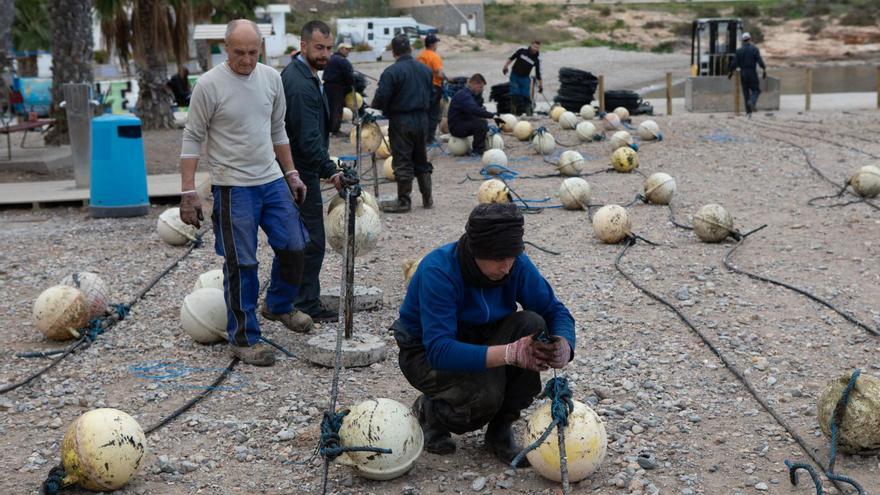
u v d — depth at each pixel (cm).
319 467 502
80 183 1452
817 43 6269
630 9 7569
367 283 879
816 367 638
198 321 702
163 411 582
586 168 1661
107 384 632
